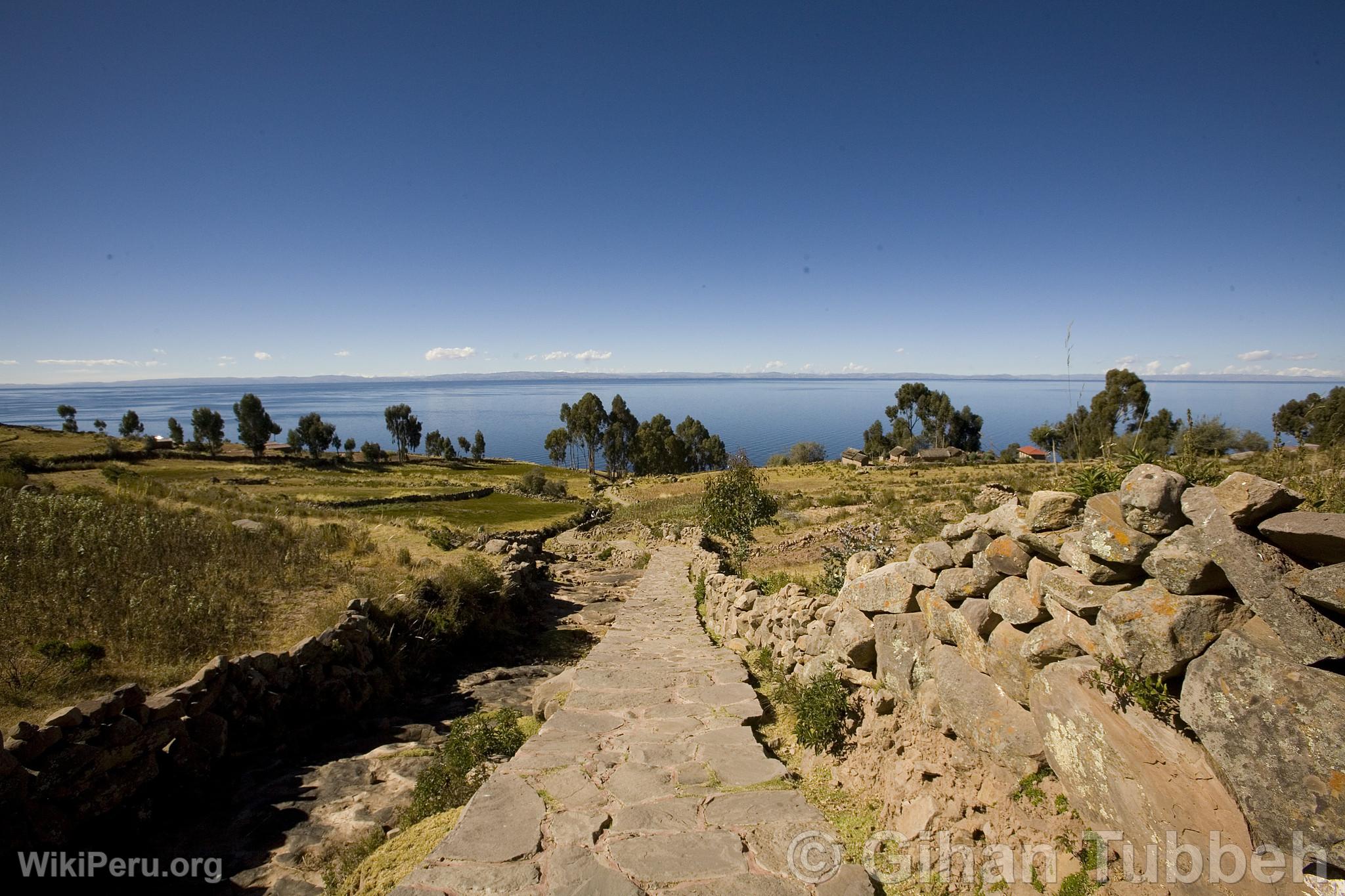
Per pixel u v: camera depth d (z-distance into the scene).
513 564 18.12
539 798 4.91
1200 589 3.17
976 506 22.03
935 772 4.57
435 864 3.98
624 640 11.73
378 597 11.95
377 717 9.57
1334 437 5.20
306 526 18.97
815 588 11.33
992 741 4.19
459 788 6.04
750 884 3.73
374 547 17.67
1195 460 4.52
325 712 9.15
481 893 3.68
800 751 6.15
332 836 6.10
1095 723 3.42
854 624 6.18
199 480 64.12
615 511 58.12
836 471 65.94
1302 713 2.56
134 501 20.22
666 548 28.34
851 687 6.14
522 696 10.66
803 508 34.59
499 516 43.78
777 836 4.32
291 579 12.75
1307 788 2.47
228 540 14.58
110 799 5.95
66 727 5.77
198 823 6.35
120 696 6.31
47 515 14.38
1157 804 3.05
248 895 5.18
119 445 86.25
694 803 4.82
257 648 9.28
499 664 12.86
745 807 4.76
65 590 9.87
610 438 124.50
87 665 7.83
